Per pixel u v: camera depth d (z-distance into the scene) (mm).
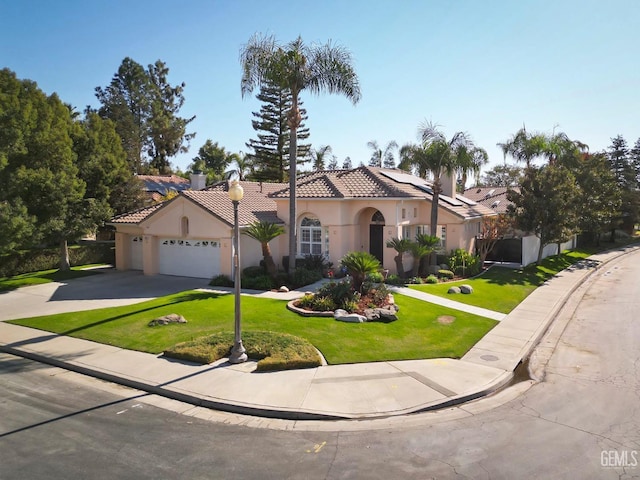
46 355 12156
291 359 11031
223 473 6707
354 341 12859
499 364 11602
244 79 19844
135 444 7617
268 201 27125
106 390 10094
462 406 9312
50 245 28594
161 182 50500
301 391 9734
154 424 8422
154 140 62062
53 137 22844
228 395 9508
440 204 26125
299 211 24016
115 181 30109
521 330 14938
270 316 15078
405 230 25797
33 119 22547
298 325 14125
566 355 12773
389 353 12086
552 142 34250
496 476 6605
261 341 12180
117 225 25984
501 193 42969
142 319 15141
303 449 7488
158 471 6750
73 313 16359
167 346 12508
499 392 10094
